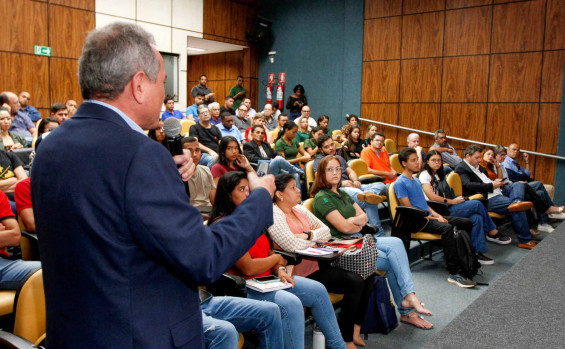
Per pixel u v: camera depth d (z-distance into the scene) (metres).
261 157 5.47
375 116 8.40
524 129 7.04
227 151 3.75
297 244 2.35
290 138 6.06
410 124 8.04
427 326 2.80
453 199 4.24
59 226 0.76
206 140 5.63
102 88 0.81
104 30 0.82
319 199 2.88
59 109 4.78
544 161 6.94
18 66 6.34
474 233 4.13
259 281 2.09
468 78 7.45
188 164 0.96
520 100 7.05
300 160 5.81
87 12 6.98
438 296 3.38
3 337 1.35
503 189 5.38
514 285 1.34
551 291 1.29
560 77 6.72
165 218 0.74
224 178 2.17
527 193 5.20
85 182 0.74
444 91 7.68
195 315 0.86
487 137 7.34
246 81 9.75
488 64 7.26
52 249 0.77
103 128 0.78
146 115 0.85
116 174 0.74
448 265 3.62
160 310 0.79
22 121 5.53
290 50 9.42
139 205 0.73
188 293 0.84
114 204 0.74
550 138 6.85
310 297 2.15
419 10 7.81
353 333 2.49
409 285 2.85
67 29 6.79
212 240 0.80
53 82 6.70
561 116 6.74
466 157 4.97
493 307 1.17
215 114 6.71
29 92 6.46
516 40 7.01
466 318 1.10
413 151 3.60
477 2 7.28
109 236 0.74
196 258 0.76
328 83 8.98
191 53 10.70
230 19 9.19
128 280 0.75
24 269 1.96
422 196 3.69
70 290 0.76
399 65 8.09
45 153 0.79
